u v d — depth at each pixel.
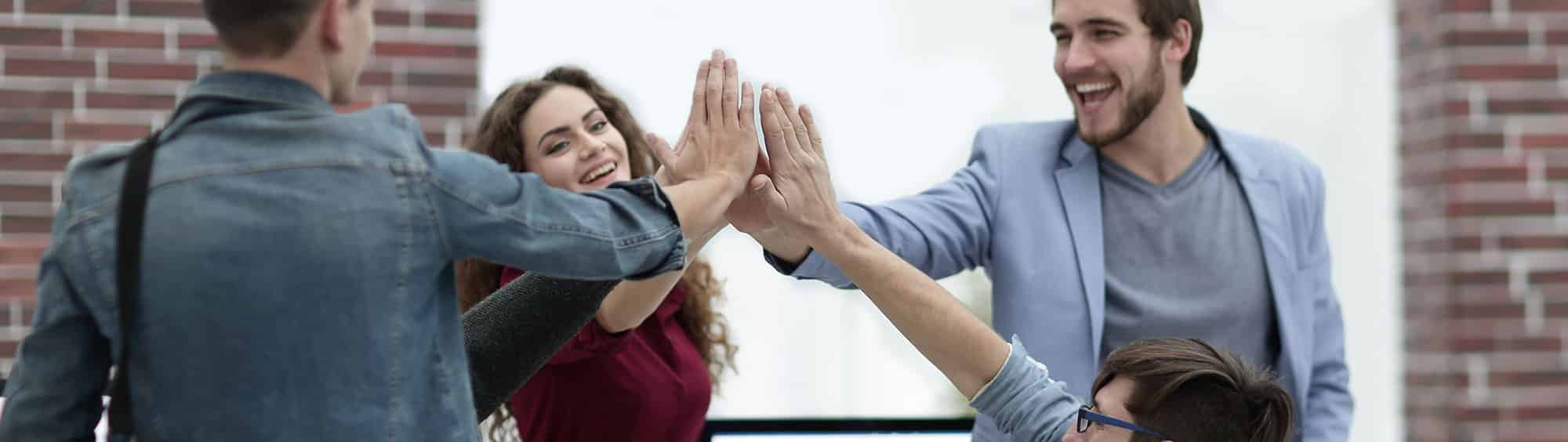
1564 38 3.98
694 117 1.88
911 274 1.96
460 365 1.52
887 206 2.56
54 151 3.68
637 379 2.37
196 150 1.42
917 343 1.97
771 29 4.06
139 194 1.39
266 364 1.39
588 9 3.95
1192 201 2.63
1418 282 4.11
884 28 4.14
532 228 1.50
